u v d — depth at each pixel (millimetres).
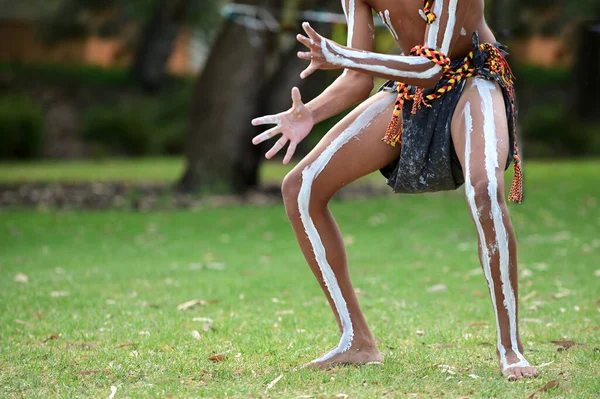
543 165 45125
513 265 8438
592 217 23094
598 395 7887
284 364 9461
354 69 8445
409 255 18094
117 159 57406
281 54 30094
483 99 8742
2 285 15094
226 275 16109
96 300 13672
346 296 9281
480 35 9188
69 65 69188
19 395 8320
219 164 30016
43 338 11016
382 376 8688
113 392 8242
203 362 9555
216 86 29734
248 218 24422
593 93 61000
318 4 28156
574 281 14672
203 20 60594
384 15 9195
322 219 9164
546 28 57062
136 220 24266
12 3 71875
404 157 8969
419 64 8523
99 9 63094
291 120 8812
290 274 16156
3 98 61750
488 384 8305
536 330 11016
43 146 56250
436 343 10438
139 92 67062
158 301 13617
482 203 8352
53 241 20875
